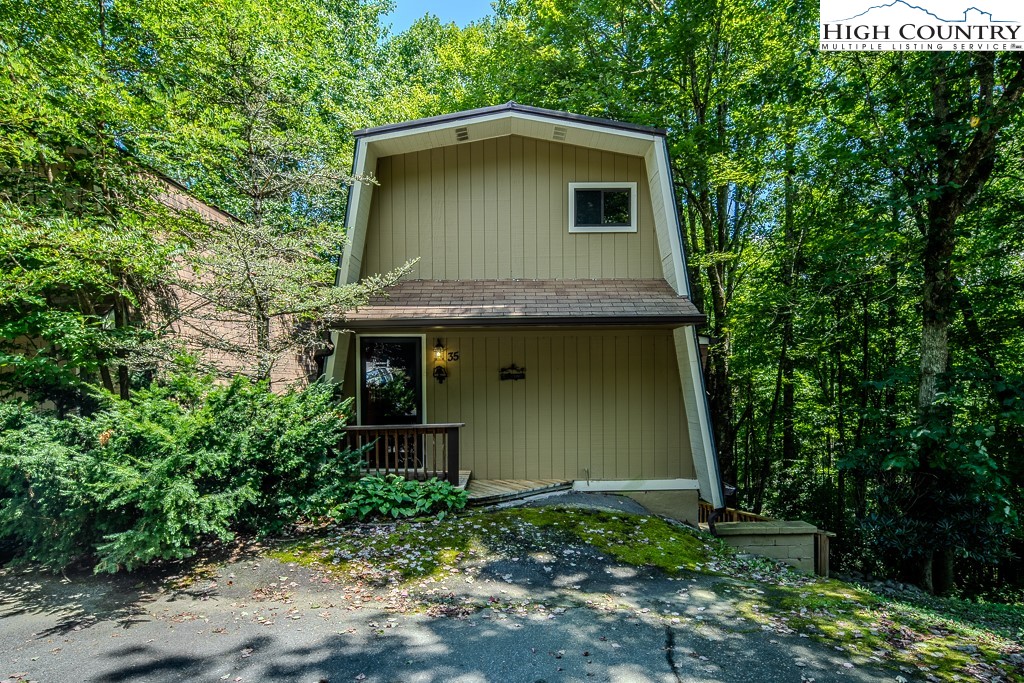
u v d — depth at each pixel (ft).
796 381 42.47
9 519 15.52
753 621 14.55
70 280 20.86
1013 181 29.37
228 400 18.60
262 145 26.21
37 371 19.72
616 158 29.53
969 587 34.47
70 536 15.71
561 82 44.91
